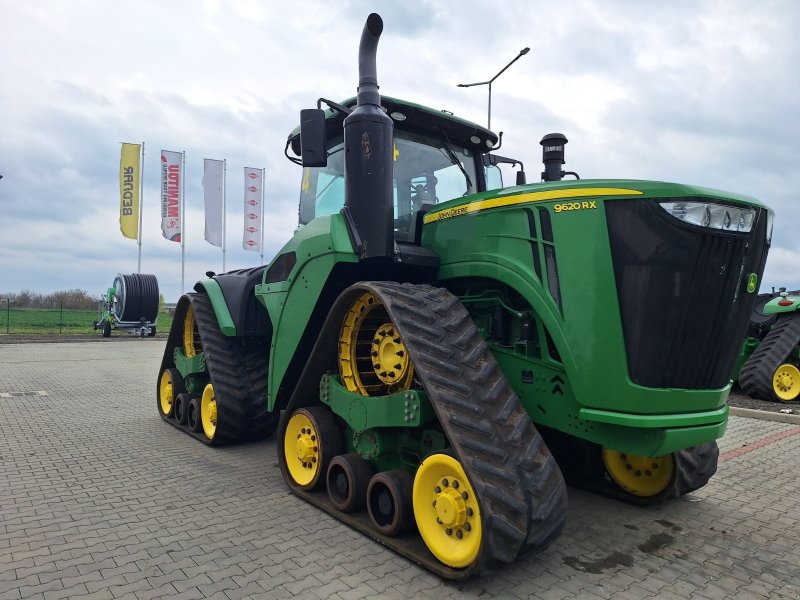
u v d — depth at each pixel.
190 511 3.79
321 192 4.71
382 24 3.61
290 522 3.60
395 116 4.12
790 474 4.71
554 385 3.12
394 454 3.53
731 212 2.86
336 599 2.64
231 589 2.73
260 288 5.00
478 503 2.55
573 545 3.29
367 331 3.84
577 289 2.90
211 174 22.34
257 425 5.54
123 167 23.33
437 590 2.73
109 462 5.00
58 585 2.76
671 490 3.77
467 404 2.82
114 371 11.62
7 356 14.42
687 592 2.76
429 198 4.35
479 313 3.56
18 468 4.79
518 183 5.32
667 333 2.78
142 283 20.72
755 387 7.94
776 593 2.76
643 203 2.78
